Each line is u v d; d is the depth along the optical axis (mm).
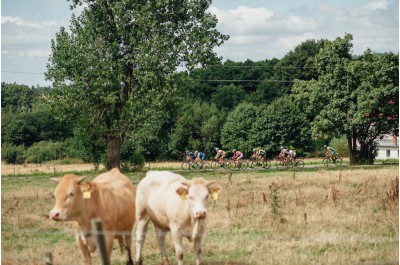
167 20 45688
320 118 56469
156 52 43469
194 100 97062
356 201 20047
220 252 13352
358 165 53594
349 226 15812
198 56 44250
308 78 93812
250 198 21984
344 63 55750
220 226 16375
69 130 88938
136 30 44562
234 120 84250
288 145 82438
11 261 12586
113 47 44094
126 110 43875
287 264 12047
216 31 45656
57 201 10617
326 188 25375
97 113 45750
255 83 107188
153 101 42812
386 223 16031
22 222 17562
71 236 15695
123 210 11883
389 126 55469
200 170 49688
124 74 44969
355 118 54469
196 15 45625
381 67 54344
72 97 43906
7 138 86625
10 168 63844
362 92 54219
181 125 82625
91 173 46625
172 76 43531
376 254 12625
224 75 107438
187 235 11312
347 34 56281
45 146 80438
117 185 12461
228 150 84562
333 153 56656
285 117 82375
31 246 14375
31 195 25625
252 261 12391
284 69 95438
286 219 16609
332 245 13734
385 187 24422
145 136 48312
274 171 45906
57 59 44094
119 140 46781
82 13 45562
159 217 11844
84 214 10906
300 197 20969
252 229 15820
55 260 12703
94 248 11109
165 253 12234
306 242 13828
